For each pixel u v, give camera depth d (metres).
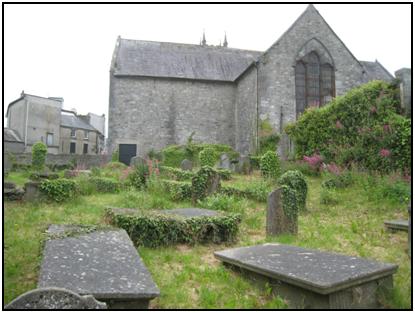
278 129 21.22
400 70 11.85
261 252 4.91
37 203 8.73
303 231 7.04
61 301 2.79
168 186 10.40
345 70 22.62
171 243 5.96
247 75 23.58
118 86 24.64
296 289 3.87
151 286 3.58
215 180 9.66
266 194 10.07
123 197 9.65
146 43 27.30
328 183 11.16
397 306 3.81
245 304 3.88
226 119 25.66
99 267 3.91
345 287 3.61
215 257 5.06
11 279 4.21
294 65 21.98
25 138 36.91
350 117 13.02
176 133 24.94
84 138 44.06
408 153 10.43
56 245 4.54
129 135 24.42
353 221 7.72
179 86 25.36
